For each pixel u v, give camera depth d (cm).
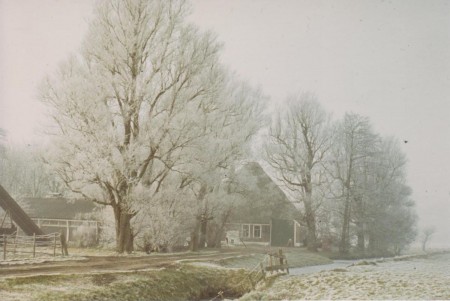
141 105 3116
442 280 2089
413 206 4697
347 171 4709
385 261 3266
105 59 3105
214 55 3416
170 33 3231
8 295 1480
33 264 2109
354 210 4672
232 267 2641
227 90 3934
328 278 2247
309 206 4616
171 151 3058
